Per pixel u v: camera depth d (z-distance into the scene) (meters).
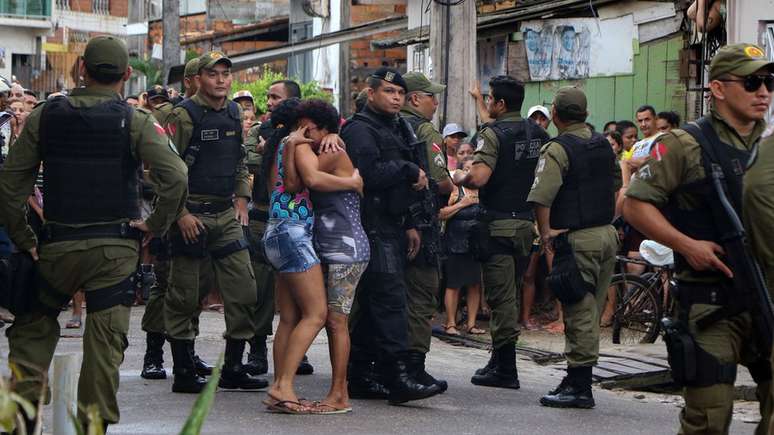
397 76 10.02
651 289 14.77
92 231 7.70
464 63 16.97
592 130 10.75
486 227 11.06
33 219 11.98
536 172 10.16
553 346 14.39
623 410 10.30
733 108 6.87
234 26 50.28
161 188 7.84
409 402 10.29
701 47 17.89
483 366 12.84
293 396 9.54
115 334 7.69
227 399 10.12
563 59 21.50
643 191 6.83
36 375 7.70
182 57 30.91
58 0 73.50
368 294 10.07
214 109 10.39
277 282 9.66
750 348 6.71
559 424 9.51
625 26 20.17
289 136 9.43
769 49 14.86
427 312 10.30
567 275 10.04
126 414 9.41
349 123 10.03
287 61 44.81
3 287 7.70
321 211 9.54
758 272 6.58
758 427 6.79
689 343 6.66
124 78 8.02
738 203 6.71
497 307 11.19
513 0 24.16
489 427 9.27
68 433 6.73
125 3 77.88
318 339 14.22
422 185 9.93
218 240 10.42
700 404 6.69
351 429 8.95
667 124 16.55
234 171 10.47
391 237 9.91
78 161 7.70
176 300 10.30
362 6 36.47
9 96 14.15
